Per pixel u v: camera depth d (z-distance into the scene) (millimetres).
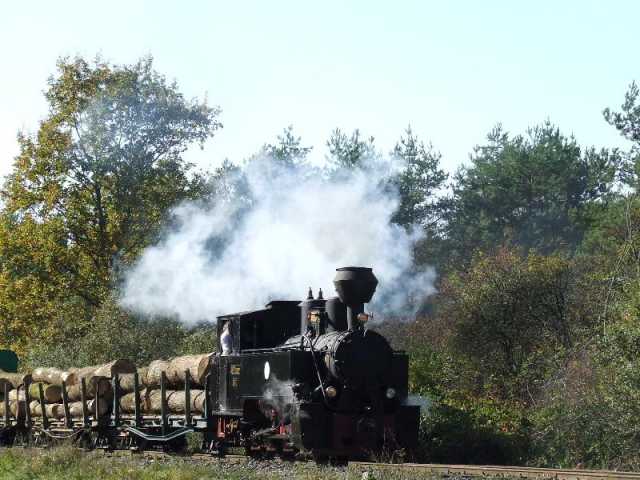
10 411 27938
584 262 31703
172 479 15461
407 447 18625
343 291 19047
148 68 47625
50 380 26344
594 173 60750
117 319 34938
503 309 27234
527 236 58000
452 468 14977
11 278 44656
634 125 42156
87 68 47250
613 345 18094
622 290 22750
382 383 18844
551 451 18688
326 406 18328
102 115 45625
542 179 60656
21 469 17703
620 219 37438
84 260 46812
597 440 18219
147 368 23609
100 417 24172
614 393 17641
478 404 22141
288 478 14961
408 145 57250
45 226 44344
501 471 14383
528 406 23625
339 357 18344
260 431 19297
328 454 17922
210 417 21156
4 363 31422
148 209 46906
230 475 15398
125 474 16266
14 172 45719
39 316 44844
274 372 18875
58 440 24766
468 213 60125
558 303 27109
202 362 21531
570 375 20906
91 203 46531
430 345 28766
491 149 65125
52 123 45469
